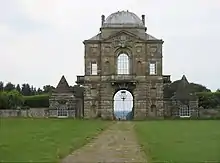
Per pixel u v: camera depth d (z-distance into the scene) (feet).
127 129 237.66
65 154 118.01
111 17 412.57
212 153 117.19
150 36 408.67
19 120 280.51
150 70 404.16
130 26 406.62
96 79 403.54
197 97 401.70
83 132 203.51
